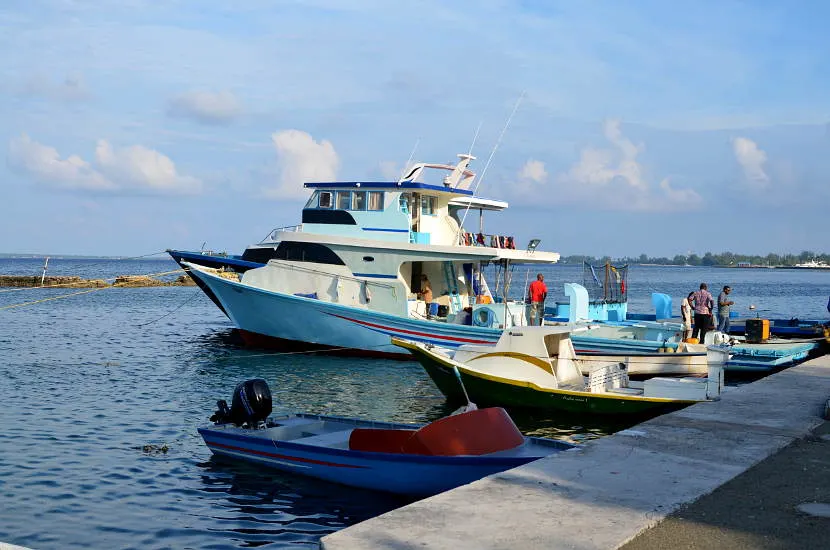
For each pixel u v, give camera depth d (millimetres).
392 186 27219
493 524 6148
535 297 24938
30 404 20062
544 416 17859
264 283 28203
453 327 25188
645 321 29062
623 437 9422
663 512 6457
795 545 5711
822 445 9125
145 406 19969
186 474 13570
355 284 27078
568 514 6398
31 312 54281
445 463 11328
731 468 7922
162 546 10445
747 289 122250
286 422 15312
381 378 23906
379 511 11734
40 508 11891
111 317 50250
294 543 10539
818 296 96312
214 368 26219
